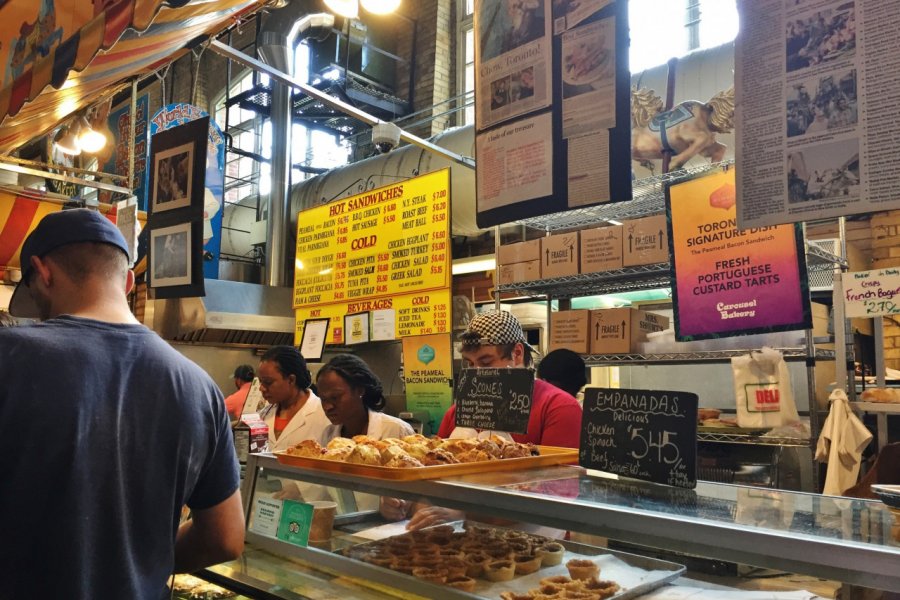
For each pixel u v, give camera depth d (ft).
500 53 6.73
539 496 4.19
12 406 3.37
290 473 5.84
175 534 3.90
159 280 11.64
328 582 5.00
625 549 4.42
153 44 9.48
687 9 18.54
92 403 3.56
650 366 14.90
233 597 5.26
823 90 4.76
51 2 7.77
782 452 10.87
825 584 3.26
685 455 4.19
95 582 3.44
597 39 5.95
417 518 5.07
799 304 9.21
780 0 5.01
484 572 4.44
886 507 3.81
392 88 26.03
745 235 9.68
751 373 9.94
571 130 6.06
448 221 13.52
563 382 8.93
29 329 3.69
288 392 9.80
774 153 4.95
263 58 21.99
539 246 12.66
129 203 12.80
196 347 19.57
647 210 12.74
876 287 9.52
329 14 22.84
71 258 4.07
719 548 3.43
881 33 4.54
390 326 13.93
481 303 18.16
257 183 30.37
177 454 3.84
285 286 21.70
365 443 5.59
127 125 18.86
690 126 10.25
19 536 3.34
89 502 3.45
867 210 4.52
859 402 9.59
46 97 10.18
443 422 8.20
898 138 4.43
